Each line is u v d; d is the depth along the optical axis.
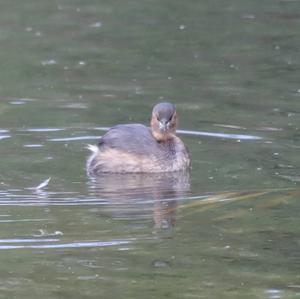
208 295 19.42
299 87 35.47
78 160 28.36
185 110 32.97
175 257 21.31
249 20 46.62
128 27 45.78
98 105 33.72
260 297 19.30
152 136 29.09
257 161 28.02
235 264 20.95
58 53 41.38
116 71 38.41
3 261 21.11
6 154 28.72
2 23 46.59
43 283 20.00
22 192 25.48
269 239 22.41
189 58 40.19
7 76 37.81
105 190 25.97
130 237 22.50
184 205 24.73
